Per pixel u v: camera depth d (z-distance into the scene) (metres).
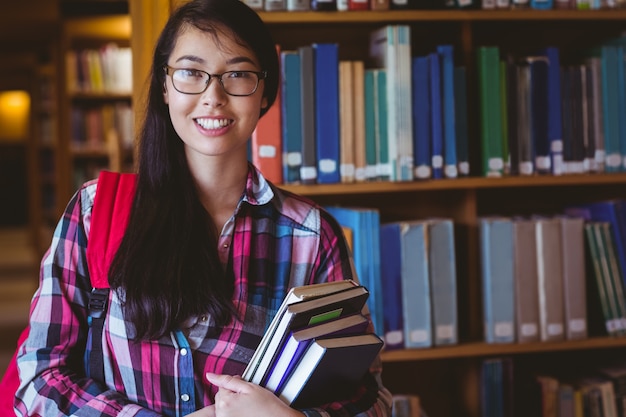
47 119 9.90
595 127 2.55
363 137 2.39
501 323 2.50
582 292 2.52
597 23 2.74
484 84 2.47
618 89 2.55
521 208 2.86
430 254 2.46
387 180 2.41
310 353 1.28
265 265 1.46
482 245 2.53
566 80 2.53
